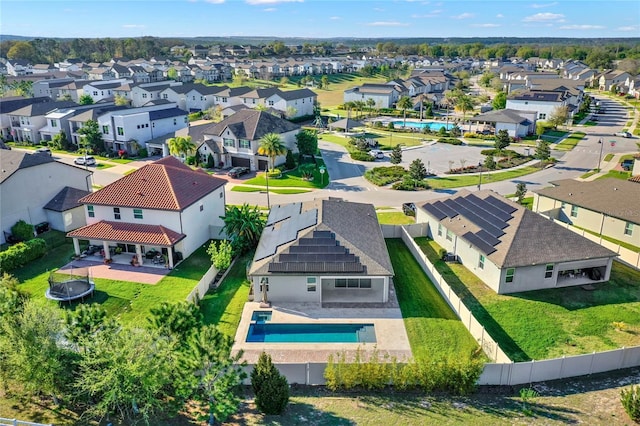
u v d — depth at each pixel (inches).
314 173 2989.7
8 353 940.6
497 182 2783.0
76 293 1460.4
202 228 1899.6
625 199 1952.5
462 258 1720.0
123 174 2977.4
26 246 1738.4
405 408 1002.7
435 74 7573.8
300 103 5029.5
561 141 3850.9
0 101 4035.4
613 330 1302.9
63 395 964.0
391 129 4443.9
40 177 2055.9
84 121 3560.5
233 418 969.5
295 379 1090.7
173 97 5334.6
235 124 3147.1
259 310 1409.9
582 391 1059.9
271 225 1771.7
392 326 1327.5
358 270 1413.6
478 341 1238.9
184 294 1509.6
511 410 995.3
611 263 1569.9
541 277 1509.6
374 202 2452.0
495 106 5187.0
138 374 856.3
